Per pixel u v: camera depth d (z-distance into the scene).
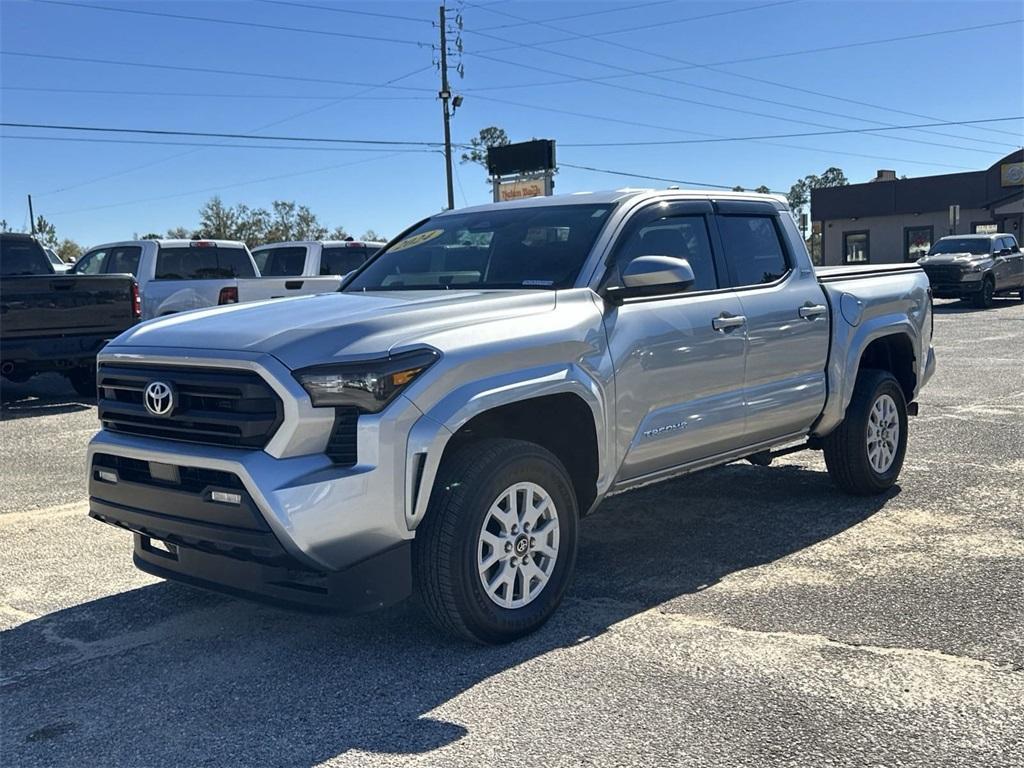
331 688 3.87
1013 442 8.30
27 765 3.34
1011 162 39.94
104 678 4.03
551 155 29.00
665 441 4.98
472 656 4.14
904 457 7.49
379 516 3.84
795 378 5.83
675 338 4.99
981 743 3.29
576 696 3.72
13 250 12.09
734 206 5.74
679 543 5.72
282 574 3.98
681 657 4.06
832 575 5.05
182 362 4.05
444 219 5.93
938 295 25.84
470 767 3.22
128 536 6.16
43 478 7.89
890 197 43.78
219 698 3.81
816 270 6.52
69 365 11.73
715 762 3.20
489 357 4.14
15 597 5.05
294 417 3.76
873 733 3.37
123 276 12.09
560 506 4.45
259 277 14.97
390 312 4.18
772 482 7.19
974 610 4.50
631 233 5.08
